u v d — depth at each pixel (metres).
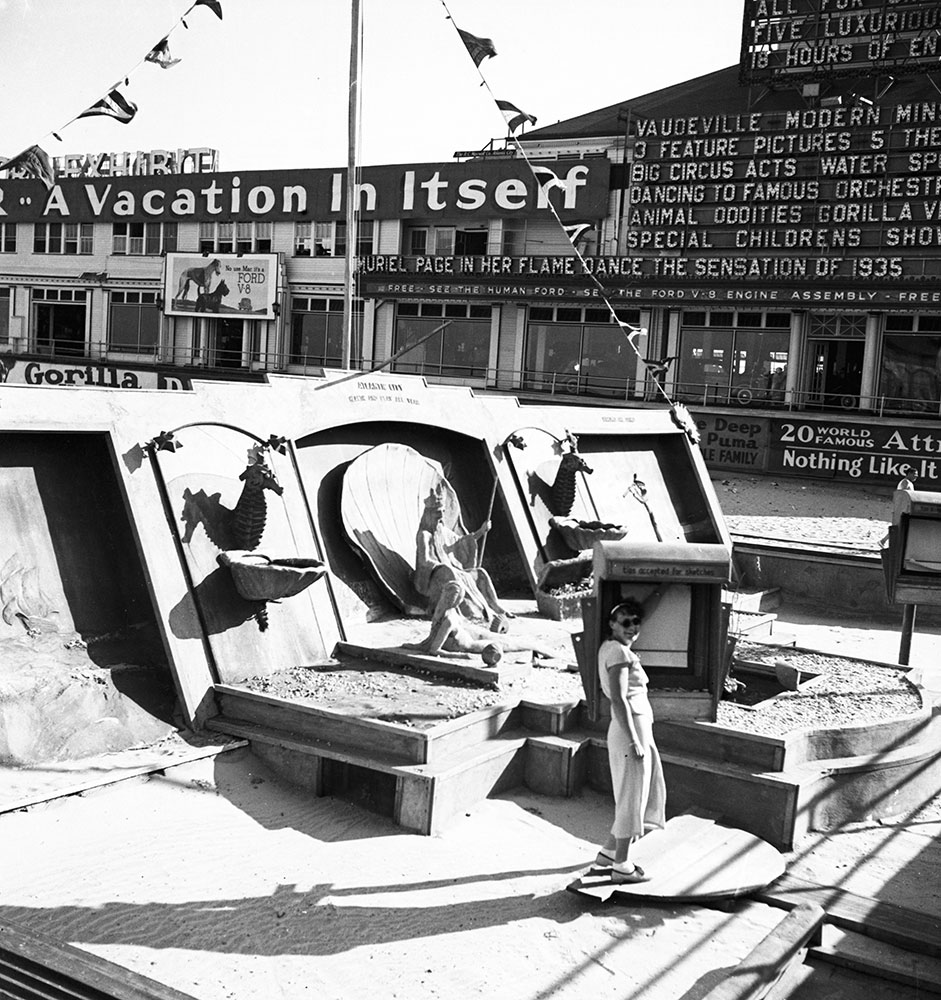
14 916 7.91
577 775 11.38
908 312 36.00
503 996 7.45
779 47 38.75
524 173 42.06
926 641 19.03
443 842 9.89
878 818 11.27
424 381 17.42
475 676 12.37
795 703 12.16
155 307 49.78
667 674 10.57
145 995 6.80
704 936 8.45
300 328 47.31
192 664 11.61
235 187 47.16
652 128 39.22
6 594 10.88
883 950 8.54
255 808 10.26
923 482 33.34
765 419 35.91
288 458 14.08
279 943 7.92
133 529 11.75
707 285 38.31
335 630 13.47
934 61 36.25
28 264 51.94
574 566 16.66
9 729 10.07
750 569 21.77
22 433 11.48
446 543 14.91
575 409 20.72
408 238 46.09
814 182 36.69
